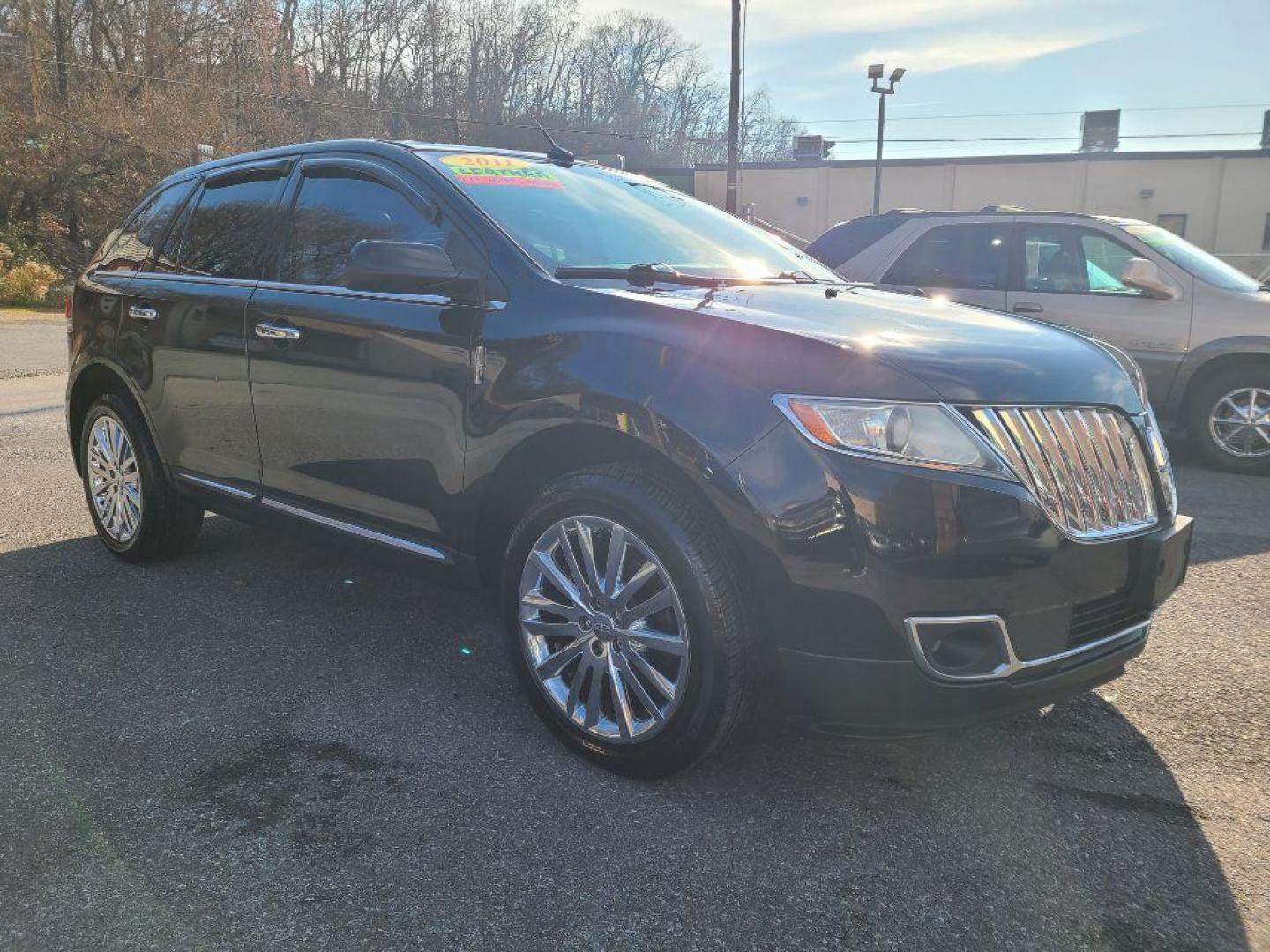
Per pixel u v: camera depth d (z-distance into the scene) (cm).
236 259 378
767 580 233
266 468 360
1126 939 204
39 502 548
